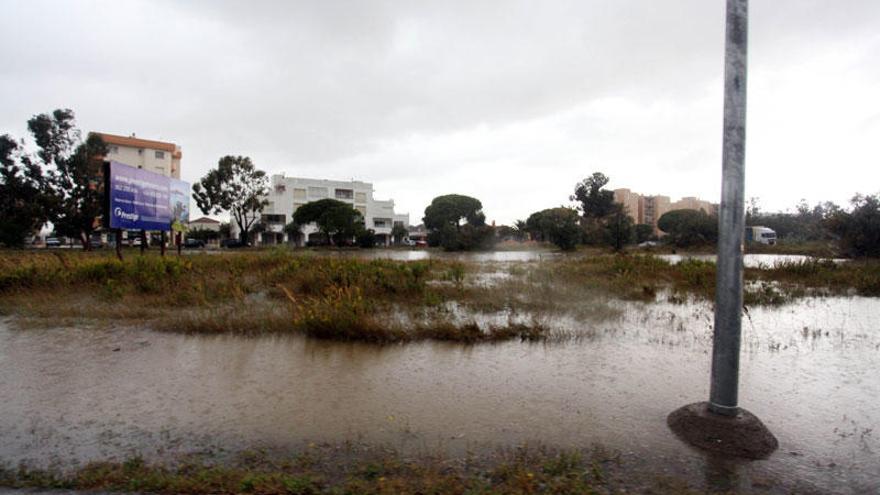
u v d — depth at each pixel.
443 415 4.03
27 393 4.49
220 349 6.09
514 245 59.12
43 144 36.56
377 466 3.04
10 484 2.77
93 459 3.21
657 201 101.62
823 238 43.53
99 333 6.92
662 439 3.58
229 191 59.50
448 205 74.00
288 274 12.04
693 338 6.95
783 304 10.38
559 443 3.50
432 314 8.06
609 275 14.70
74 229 37.50
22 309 8.43
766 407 4.30
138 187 15.34
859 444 3.55
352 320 6.75
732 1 3.69
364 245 61.97
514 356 5.91
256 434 3.63
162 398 4.38
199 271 12.18
